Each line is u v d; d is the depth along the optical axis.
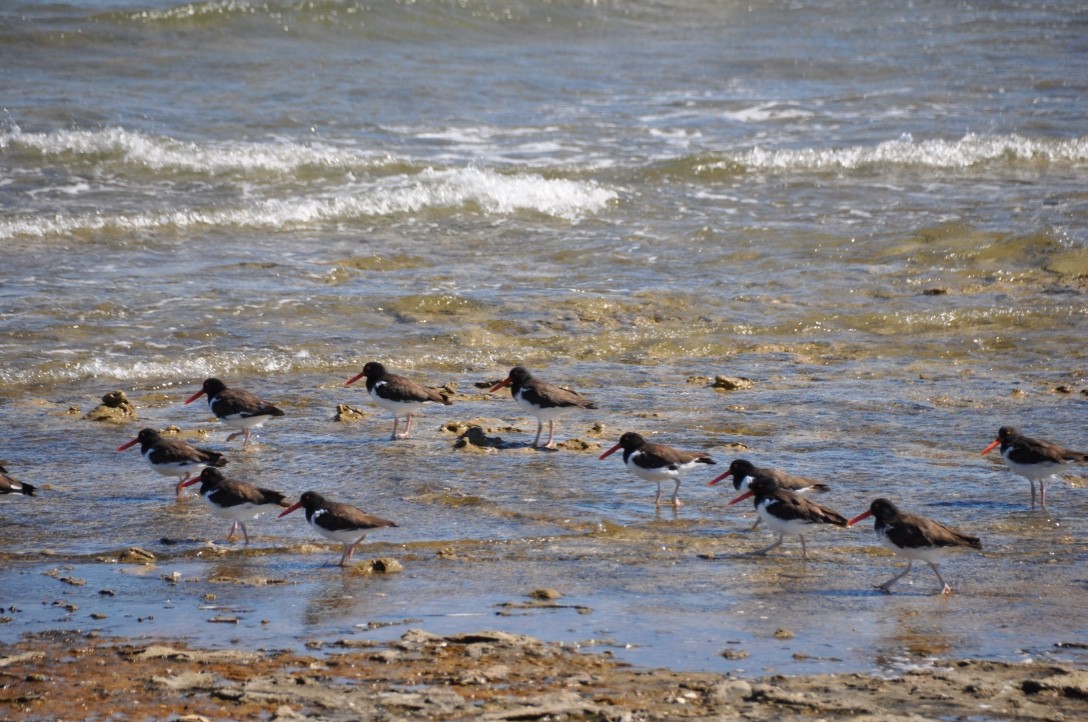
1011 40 47.38
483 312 21.91
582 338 20.92
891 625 10.25
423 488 14.18
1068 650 9.67
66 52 38.53
